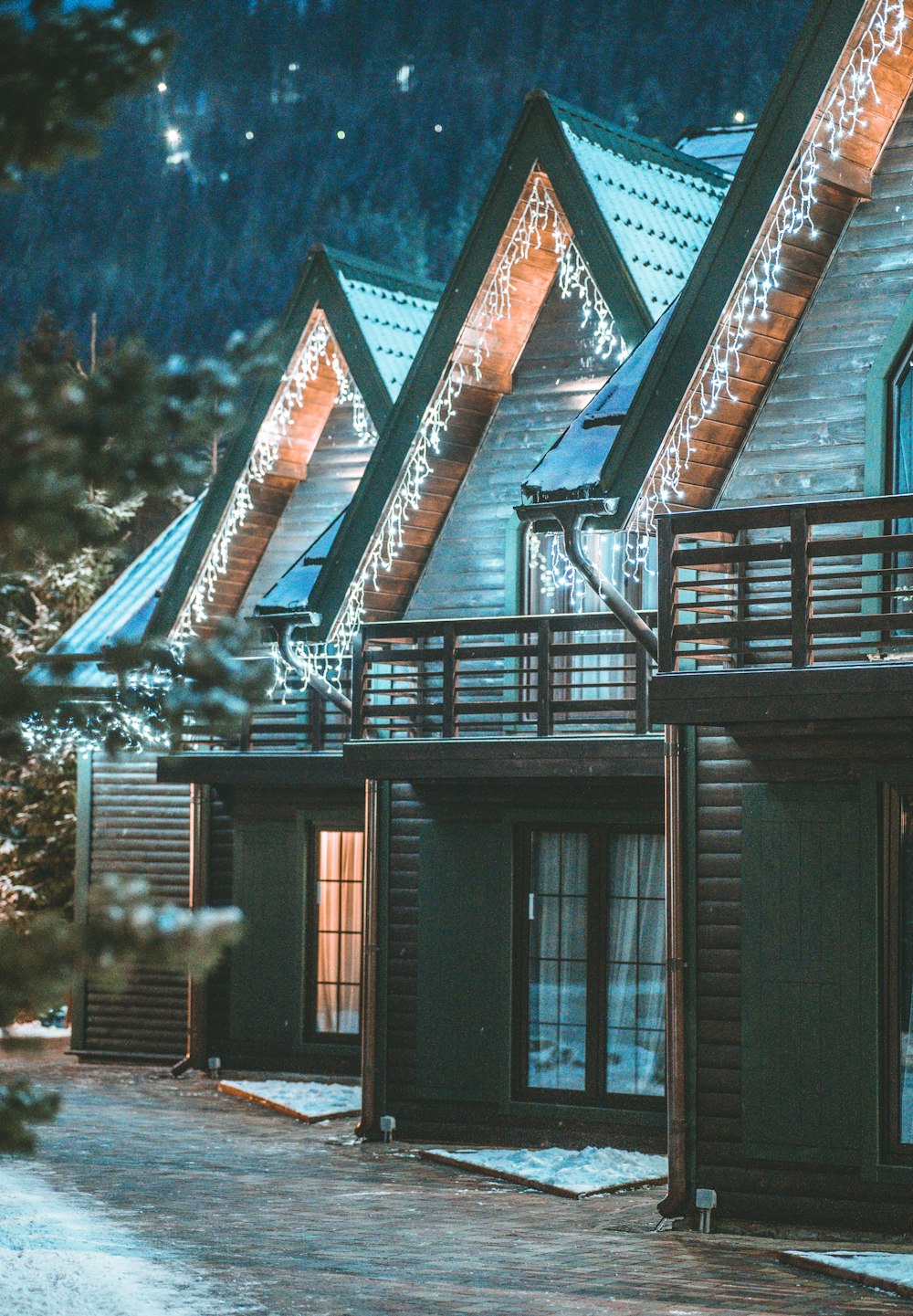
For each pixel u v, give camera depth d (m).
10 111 4.68
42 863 26.22
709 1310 8.82
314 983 19.38
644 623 13.21
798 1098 11.51
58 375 4.43
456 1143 15.31
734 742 11.98
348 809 19.16
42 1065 21.23
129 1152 14.43
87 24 4.74
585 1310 8.76
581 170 15.77
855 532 12.70
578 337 16.64
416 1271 9.80
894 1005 11.38
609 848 14.93
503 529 16.92
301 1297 8.81
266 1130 16.14
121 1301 8.08
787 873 11.71
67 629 27.81
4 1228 10.02
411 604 17.53
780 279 12.88
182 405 4.59
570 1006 15.02
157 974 21.27
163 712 5.19
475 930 15.45
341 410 19.97
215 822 20.47
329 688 17.16
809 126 12.50
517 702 14.71
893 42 12.66
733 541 13.26
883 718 11.04
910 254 12.78
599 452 13.27
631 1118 14.51
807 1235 11.31
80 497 4.58
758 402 13.29
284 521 20.27
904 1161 11.17
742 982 11.77
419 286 20.12
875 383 12.63
